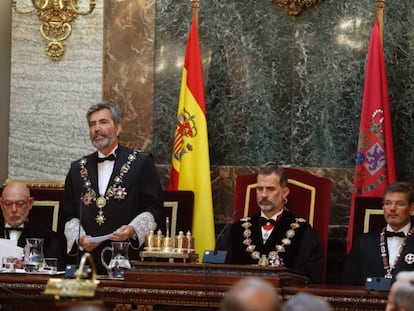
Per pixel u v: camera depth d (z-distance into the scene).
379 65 9.70
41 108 10.45
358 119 10.14
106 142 8.44
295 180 9.12
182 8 10.38
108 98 10.43
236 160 10.32
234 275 6.98
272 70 10.30
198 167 9.92
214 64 10.34
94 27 10.44
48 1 10.41
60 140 10.44
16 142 10.48
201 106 9.97
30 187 10.32
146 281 7.07
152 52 10.39
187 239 7.73
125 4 10.43
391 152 9.65
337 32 10.19
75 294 5.38
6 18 10.73
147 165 8.54
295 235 8.45
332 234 10.08
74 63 10.45
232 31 10.34
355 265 8.55
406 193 8.37
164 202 9.62
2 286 7.18
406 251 8.28
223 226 10.27
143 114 10.40
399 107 10.01
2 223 8.87
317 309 3.76
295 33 10.27
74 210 8.55
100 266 8.25
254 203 9.22
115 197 8.40
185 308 7.05
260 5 10.31
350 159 10.15
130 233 8.00
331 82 10.20
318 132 10.21
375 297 6.77
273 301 3.68
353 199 9.59
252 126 10.30
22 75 10.48
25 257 7.77
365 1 10.15
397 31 10.04
